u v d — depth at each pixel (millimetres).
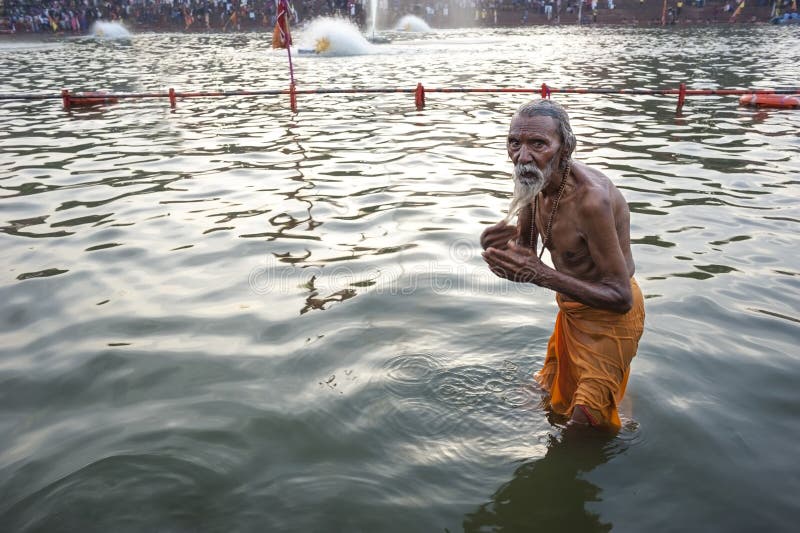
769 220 5777
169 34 41188
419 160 8258
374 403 3174
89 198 6840
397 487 2611
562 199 2836
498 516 2461
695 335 3797
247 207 6418
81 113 12508
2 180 7641
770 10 46031
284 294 4438
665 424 2992
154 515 2457
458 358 3588
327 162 8242
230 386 3342
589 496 2566
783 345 3684
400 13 49594
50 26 42594
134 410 3154
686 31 37781
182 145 9453
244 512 2473
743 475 2656
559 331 3166
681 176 7293
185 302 4355
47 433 2992
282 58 24094
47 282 4707
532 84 15625
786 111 11438
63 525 2418
